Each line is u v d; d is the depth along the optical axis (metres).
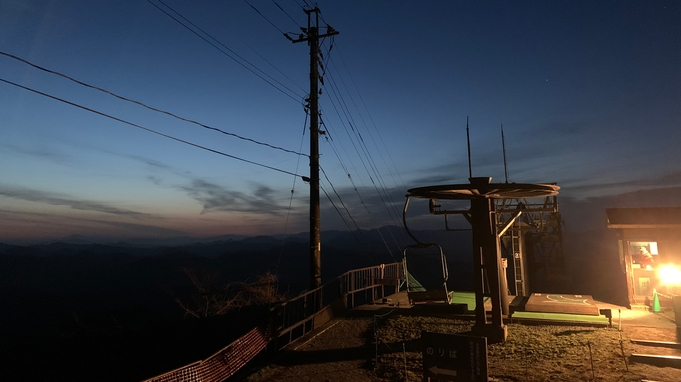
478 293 9.86
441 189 9.04
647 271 13.12
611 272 22.67
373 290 16.66
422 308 12.60
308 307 13.27
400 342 9.98
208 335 23.64
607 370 7.29
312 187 14.43
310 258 14.08
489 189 9.11
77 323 29.22
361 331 11.43
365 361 8.94
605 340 9.04
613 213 13.88
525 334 9.92
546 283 22.20
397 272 18.95
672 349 8.34
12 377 20.14
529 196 10.23
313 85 15.02
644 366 7.46
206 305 28.42
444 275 12.35
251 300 28.83
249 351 8.67
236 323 24.86
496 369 7.77
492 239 9.80
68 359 22.02
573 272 25.94
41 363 21.70
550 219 21.30
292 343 10.70
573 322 10.50
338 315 13.64
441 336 5.66
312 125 14.83
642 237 13.34
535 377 7.20
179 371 6.66
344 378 8.04
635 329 9.89
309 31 15.38
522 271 16.78
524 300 13.54
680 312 10.05
